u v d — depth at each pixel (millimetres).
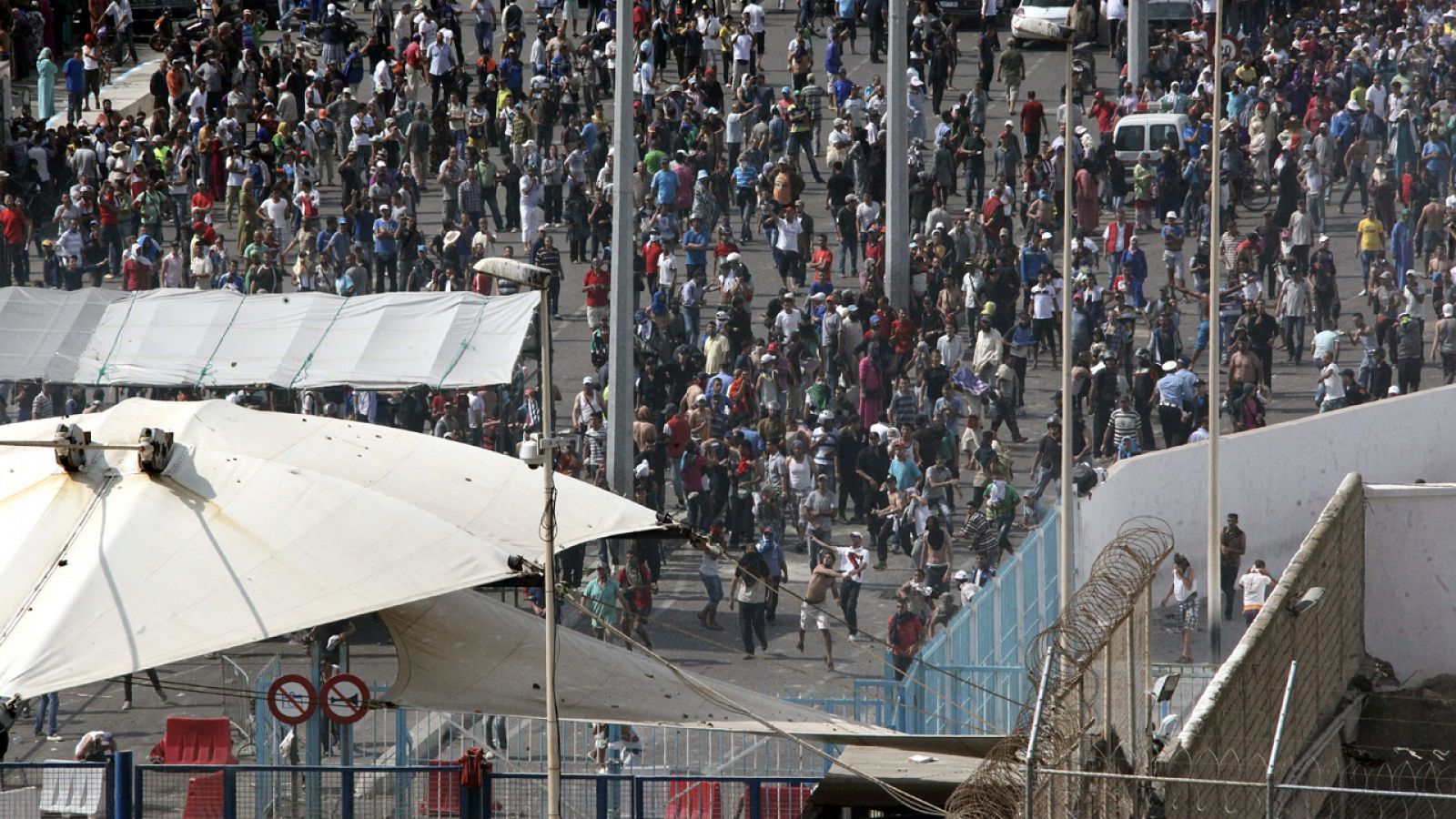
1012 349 163875
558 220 194875
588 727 109375
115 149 191375
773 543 132250
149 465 97188
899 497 142375
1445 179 184125
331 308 154750
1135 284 176125
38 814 84625
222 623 89500
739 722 92562
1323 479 145250
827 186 191500
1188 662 130750
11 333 151750
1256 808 92438
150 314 154250
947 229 181875
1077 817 69375
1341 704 115312
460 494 104125
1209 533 129375
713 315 178875
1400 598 124562
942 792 84938
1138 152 197875
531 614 103250
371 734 108812
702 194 186375
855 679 108875
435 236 188875
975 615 115562
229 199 196250
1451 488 123438
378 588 92875
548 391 84812
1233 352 160875
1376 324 166875
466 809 87562
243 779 88000
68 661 86688
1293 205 187250
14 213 182750
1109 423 155625
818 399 157500
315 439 105688
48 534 94062
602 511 106250
